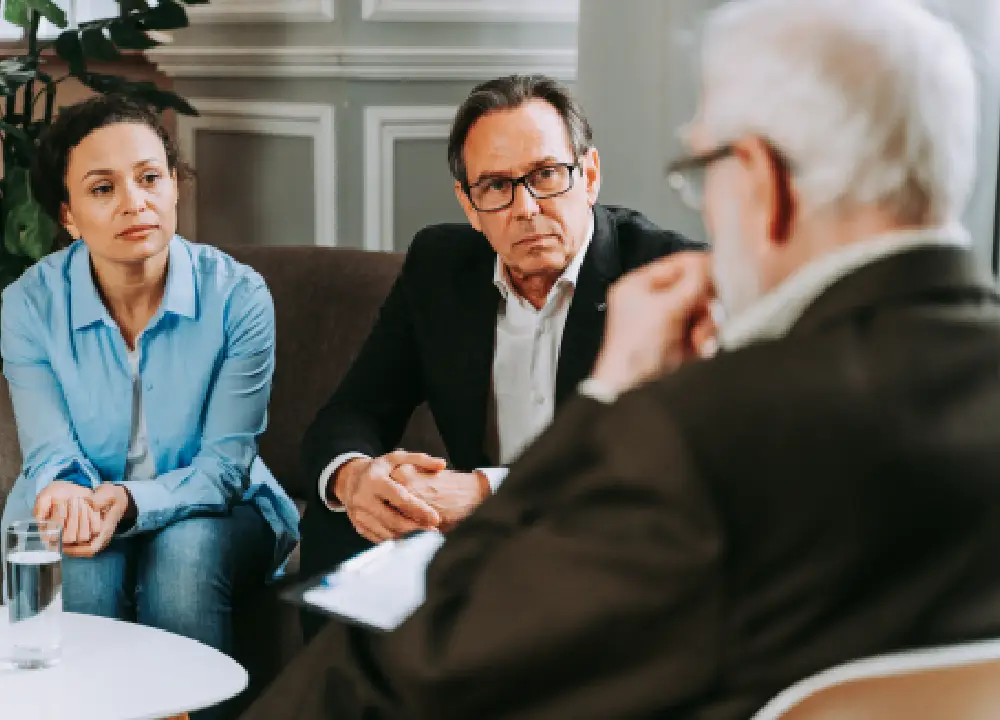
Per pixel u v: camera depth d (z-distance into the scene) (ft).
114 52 10.82
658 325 2.77
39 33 12.29
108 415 7.59
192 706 5.45
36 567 5.72
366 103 11.18
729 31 2.57
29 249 10.21
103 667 5.79
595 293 6.32
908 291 2.48
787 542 2.38
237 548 7.47
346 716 3.01
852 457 2.39
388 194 11.26
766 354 2.47
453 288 6.78
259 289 7.79
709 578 2.37
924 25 2.49
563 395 6.28
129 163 7.26
